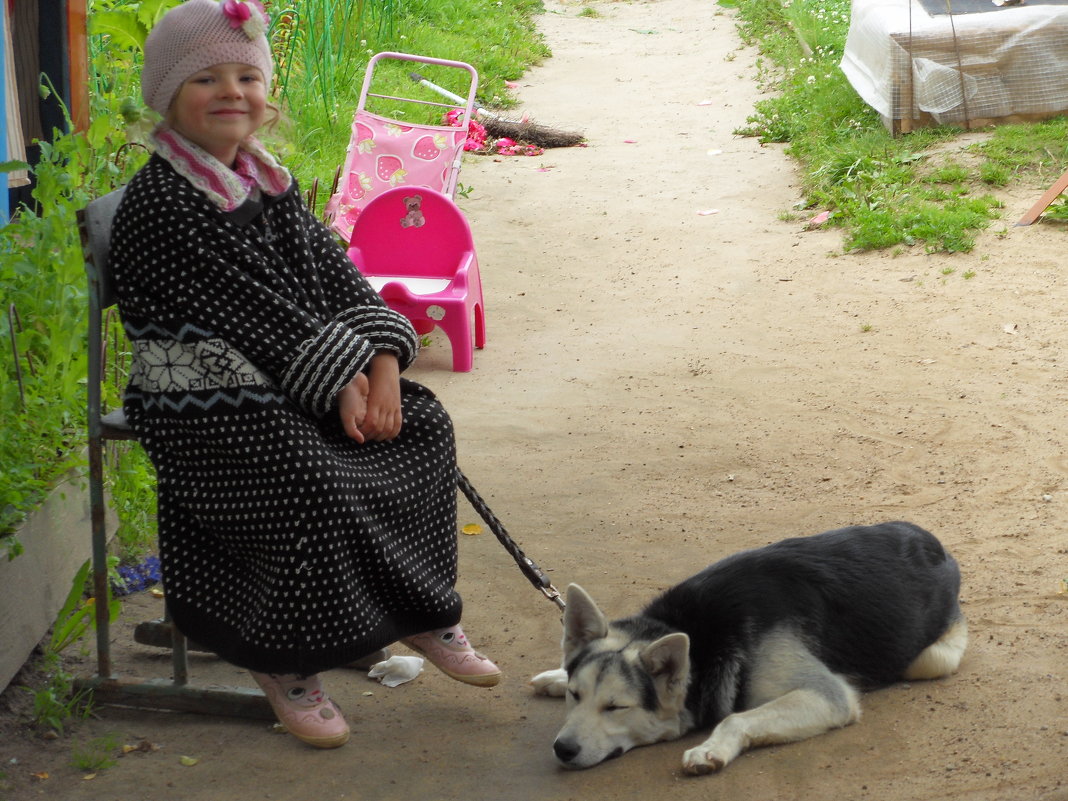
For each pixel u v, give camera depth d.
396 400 3.30
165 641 3.91
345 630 3.12
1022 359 6.77
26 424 3.98
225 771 3.27
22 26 5.93
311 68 12.52
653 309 8.20
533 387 6.85
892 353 7.05
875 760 3.20
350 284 3.35
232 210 3.10
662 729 3.37
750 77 15.38
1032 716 3.36
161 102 3.10
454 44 16.14
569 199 11.03
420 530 3.37
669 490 5.37
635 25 19.66
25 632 3.63
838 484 5.34
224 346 3.05
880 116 11.52
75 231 4.42
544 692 3.70
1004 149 10.15
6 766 3.26
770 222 9.99
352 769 3.28
